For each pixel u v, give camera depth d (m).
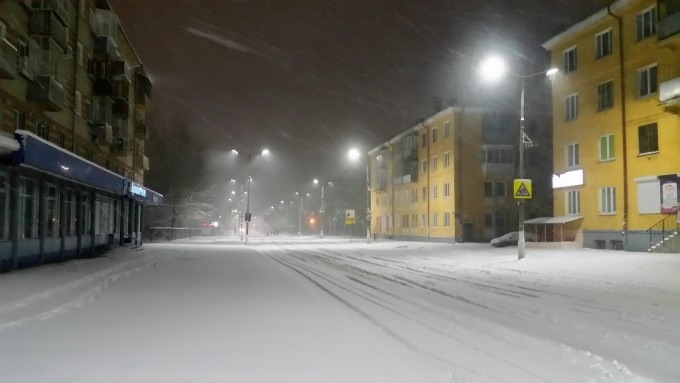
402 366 7.22
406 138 66.06
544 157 55.47
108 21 35.38
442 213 56.97
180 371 6.92
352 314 11.50
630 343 8.77
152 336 9.05
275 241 68.31
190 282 17.70
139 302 13.01
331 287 16.83
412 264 27.92
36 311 11.52
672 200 27.11
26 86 24.42
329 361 7.47
